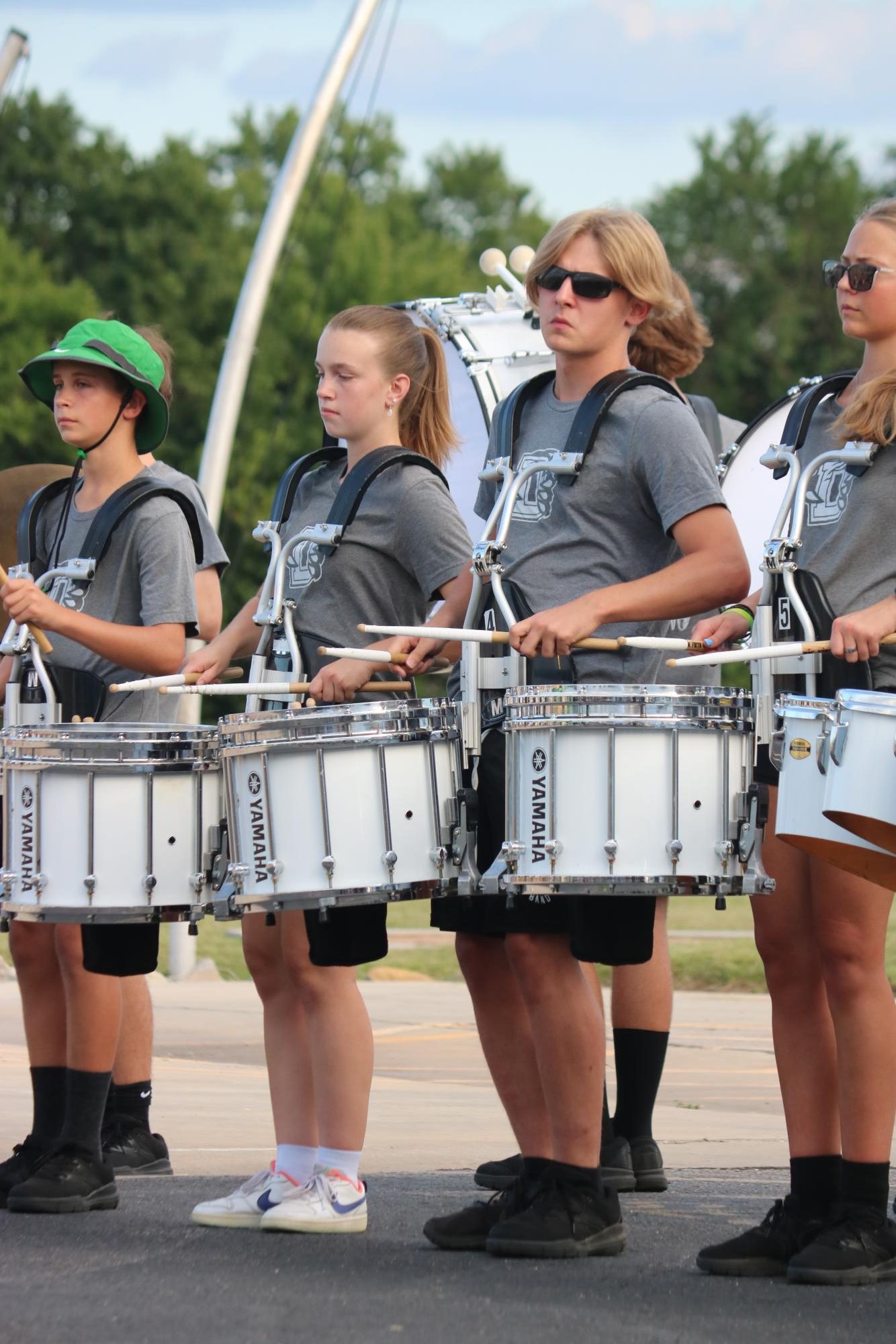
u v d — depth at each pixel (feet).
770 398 448.24
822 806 37.14
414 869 39.73
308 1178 44.04
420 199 536.01
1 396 358.02
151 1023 53.93
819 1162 40.27
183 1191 49.55
